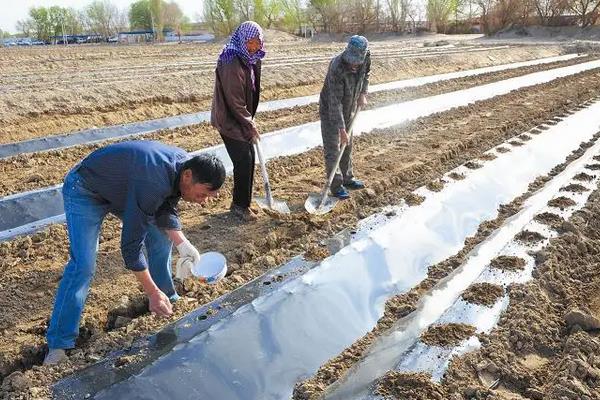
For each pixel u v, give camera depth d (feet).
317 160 27.68
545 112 37.04
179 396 11.09
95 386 11.21
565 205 20.13
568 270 15.80
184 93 43.52
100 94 39.68
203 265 14.20
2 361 12.32
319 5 175.42
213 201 21.85
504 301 13.94
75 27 269.64
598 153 26.94
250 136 18.72
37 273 16.56
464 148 28.66
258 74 18.61
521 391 11.10
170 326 13.17
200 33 276.41
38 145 29.94
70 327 12.21
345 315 14.12
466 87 51.37
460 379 11.19
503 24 143.84
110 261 16.99
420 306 14.11
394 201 20.90
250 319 13.28
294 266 16.14
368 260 16.47
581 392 10.66
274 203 21.40
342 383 11.39
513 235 17.76
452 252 17.79
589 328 12.92
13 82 47.34
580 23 134.21
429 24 164.55
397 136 31.71
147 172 10.61
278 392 11.55
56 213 21.52
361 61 18.85
